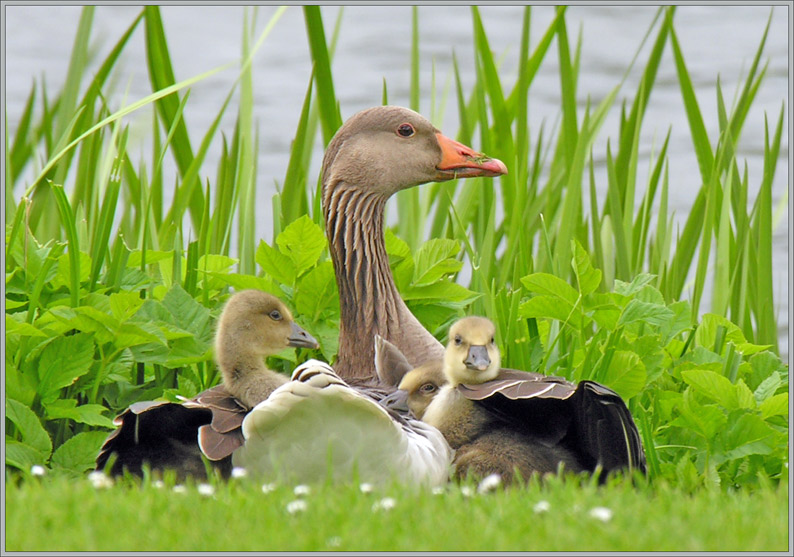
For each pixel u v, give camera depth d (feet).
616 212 49.96
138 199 50.06
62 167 51.11
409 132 39.55
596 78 126.82
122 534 23.80
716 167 49.24
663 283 49.47
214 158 103.60
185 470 29.99
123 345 36.06
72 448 33.86
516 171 51.93
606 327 38.52
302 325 40.40
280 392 26.20
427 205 53.47
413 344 38.52
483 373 31.60
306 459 27.22
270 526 24.40
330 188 39.58
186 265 42.47
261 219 90.63
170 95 52.47
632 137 55.93
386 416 26.68
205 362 38.73
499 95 56.08
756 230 51.83
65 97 53.31
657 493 28.91
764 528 24.79
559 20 55.11
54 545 23.18
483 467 30.68
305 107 47.29
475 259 45.24
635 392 36.14
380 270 39.09
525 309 39.11
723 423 34.35
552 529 23.98
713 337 41.29
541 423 31.40
